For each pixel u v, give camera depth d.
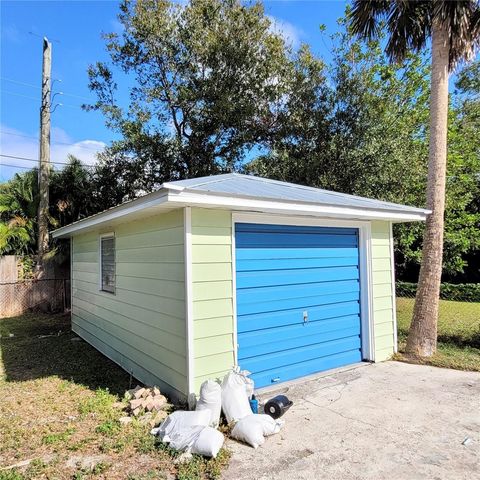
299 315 5.03
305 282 5.12
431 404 4.07
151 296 4.75
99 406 4.18
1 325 9.61
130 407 4.00
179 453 3.06
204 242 4.08
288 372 4.87
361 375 5.07
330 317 5.41
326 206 4.62
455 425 3.56
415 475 2.75
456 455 3.02
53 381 5.21
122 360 5.79
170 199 3.53
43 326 9.48
